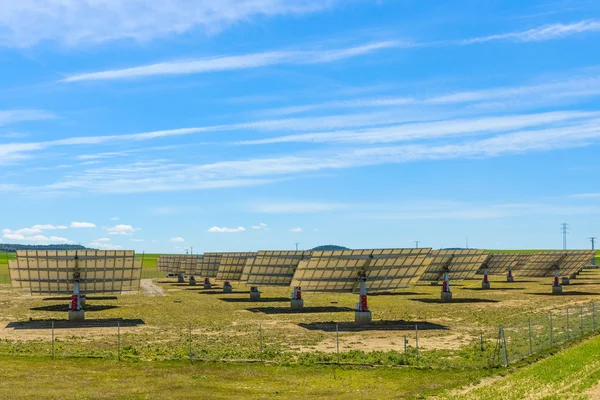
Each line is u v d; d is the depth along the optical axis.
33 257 56.34
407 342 42.84
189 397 27.56
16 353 37.44
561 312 60.16
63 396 27.34
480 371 32.72
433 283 109.38
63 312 63.75
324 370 33.16
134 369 33.16
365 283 54.06
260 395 28.05
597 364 32.91
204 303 74.81
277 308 68.00
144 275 156.00
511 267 120.25
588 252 86.94
